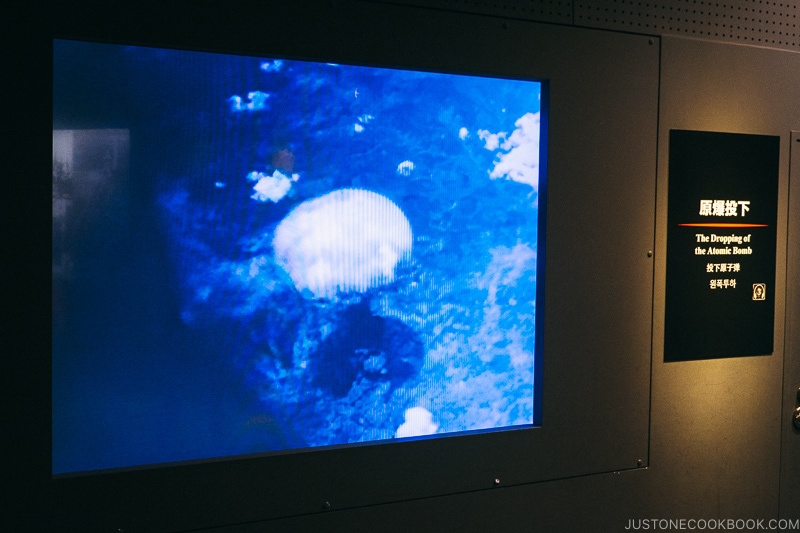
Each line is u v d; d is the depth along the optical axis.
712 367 3.31
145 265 2.40
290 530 2.59
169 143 2.41
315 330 2.63
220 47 2.41
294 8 2.50
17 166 2.21
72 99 2.30
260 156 2.53
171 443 2.46
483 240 2.88
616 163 3.05
